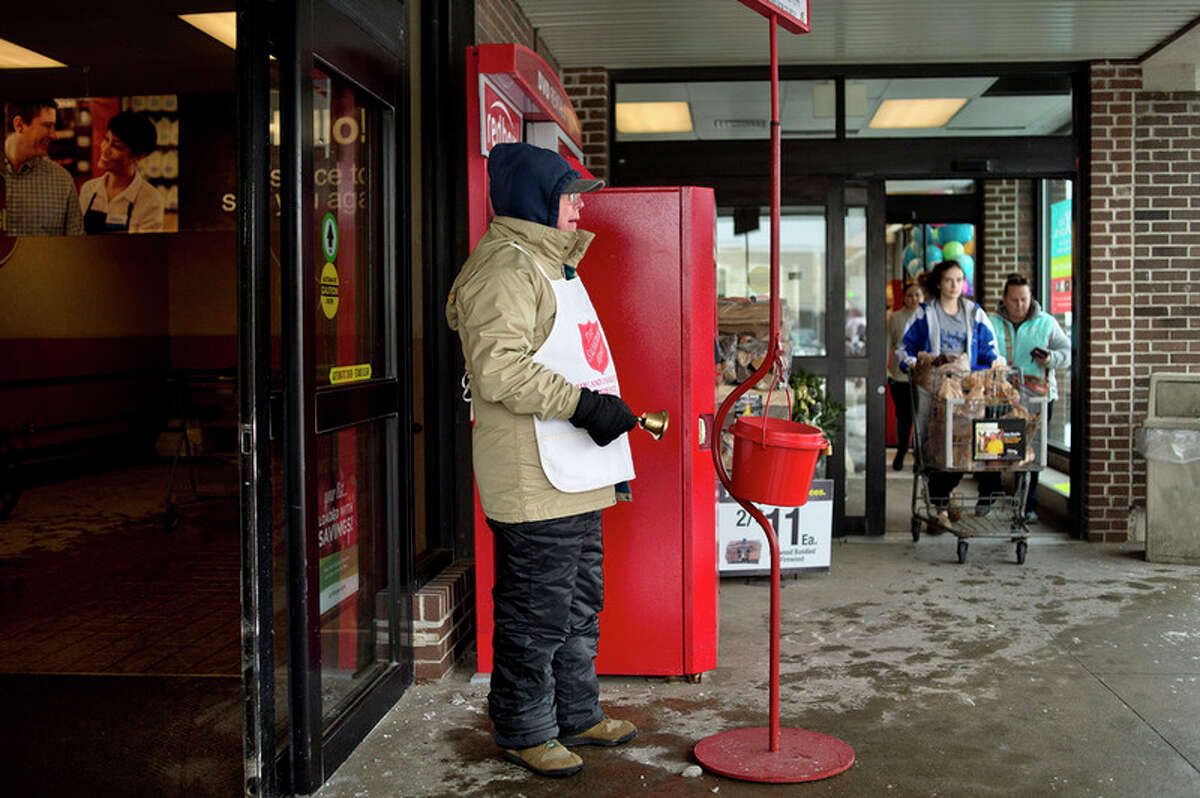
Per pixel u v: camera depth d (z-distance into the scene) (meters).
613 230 3.99
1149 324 6.77
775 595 3.27
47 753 3.44
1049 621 4.93
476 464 3.14
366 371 3.67
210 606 5.32
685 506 4.02
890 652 4.46
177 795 3.10
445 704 3.81
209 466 10.86
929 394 6.42
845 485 7.06
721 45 6.47
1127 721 3.62
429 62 4.60
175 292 12.79
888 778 3.15
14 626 4.99
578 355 3.10
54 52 7.37
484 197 3.86
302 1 2.97
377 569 3.78
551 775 3.17
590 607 3.37
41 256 10.48
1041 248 9.41
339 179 3.43
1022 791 3.06
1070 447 7.03
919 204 10.69
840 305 7.00
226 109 8.16
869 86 6.96
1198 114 6.71
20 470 8.30
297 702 3.05
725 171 7.01
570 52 6.63
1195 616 4.99
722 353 5.92
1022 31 6.14
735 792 3.07
